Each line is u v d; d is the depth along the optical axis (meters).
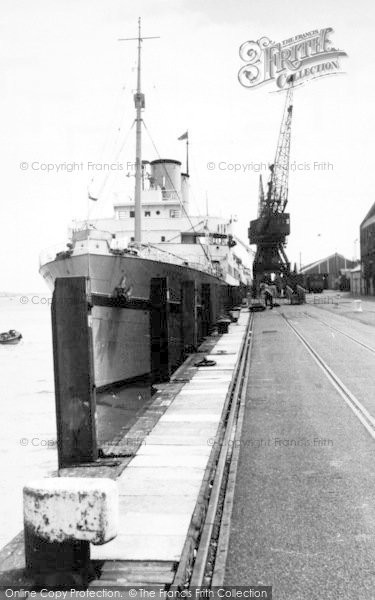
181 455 8.58
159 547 5.55
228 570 5.23
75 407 8.29
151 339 15.66
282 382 14.73
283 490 7.21
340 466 8.05
